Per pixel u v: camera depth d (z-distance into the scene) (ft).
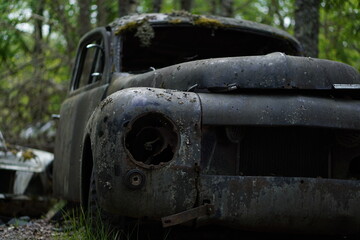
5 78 41.27
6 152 21.99
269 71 12.59
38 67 40.04
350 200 11.98
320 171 12.53
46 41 41.68
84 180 14.29
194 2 47.47
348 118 12.16
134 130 11.82
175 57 18.88
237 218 11.60
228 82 12.62
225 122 11.84
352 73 13.32
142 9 42.70
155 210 11.50
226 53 18.97
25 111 40.68
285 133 12.45
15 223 18.43
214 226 13.92
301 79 12.57
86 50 20.03
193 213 11.46
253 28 17.99
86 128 13.53
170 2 53.62
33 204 21.52
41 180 22.08
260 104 12.02
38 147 36.45
